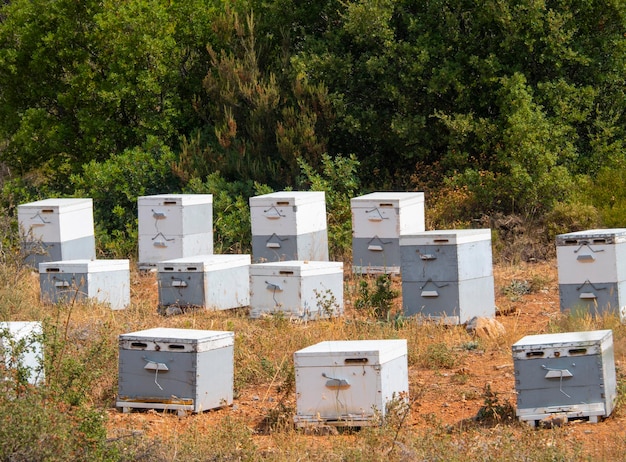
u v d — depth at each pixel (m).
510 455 11.84
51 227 27.62
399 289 24.31
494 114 34.66
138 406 15.19
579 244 19.97
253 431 14.09
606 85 34.41
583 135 34.72
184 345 15.00
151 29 36.22
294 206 25.70
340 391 13.77
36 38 37.38
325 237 26.97
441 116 32.84
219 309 22.42
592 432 13.16
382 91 34.25
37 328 14.73
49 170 39.88
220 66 34.47
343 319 21.12
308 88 33.34
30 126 36.97
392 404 13.73
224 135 33.69
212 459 12.33
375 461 11.92
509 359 17.55
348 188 32.66
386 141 34.88
